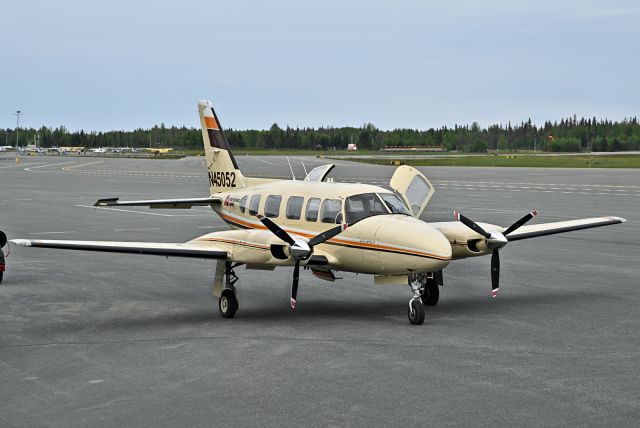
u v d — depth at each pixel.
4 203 47.69
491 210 40.75
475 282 20.39
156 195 53.53
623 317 15.75
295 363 12.21
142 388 10.90
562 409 9.78
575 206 43.03
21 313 16.69
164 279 21.36
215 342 13.77
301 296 18.61
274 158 150.25
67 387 10.98
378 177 75.25
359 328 14.84
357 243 15.62
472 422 9.31
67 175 85.56
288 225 17.41
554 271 22.11
